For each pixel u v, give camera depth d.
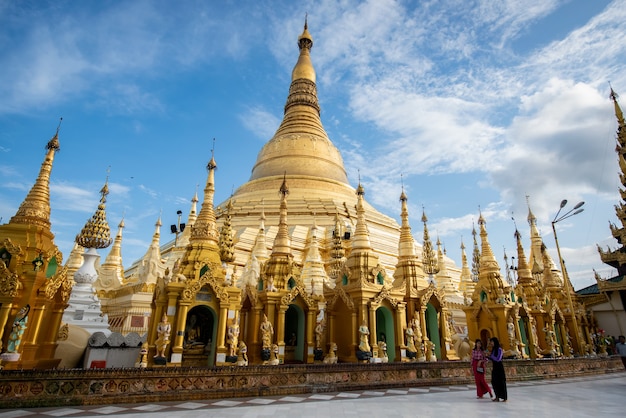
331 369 18.03
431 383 20.23
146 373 14.47
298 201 53.81
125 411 12.45
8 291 15.88
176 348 18.19
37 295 17.25
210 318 20.80
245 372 16.16
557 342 32.03
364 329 23.09
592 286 46.38
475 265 52.47
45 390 13.02
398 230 58.31
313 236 38.69
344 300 24.67
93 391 13.60
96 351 19.91
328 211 52.56
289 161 60.31
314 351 23.81
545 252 40.06
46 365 17.80
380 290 24.80
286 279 24.66
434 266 40.22
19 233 17.75
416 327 25.03
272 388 16.25
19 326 15.68
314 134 64.75
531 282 33.31
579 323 36.22
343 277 26.42
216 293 19.81
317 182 58.56
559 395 17.19
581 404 14.74
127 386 14.10
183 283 19.28
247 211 52.53
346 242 45.25
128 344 20.73
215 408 13.15
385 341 25.61
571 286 40.53
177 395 14.53
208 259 21.31
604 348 36.22
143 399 14.02
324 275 36.22
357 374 18.58
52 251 18.92
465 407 13.89
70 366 20.58
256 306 23.91
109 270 38.72
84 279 27.48
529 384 21.48
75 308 25.34
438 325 27.03
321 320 25.06
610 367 28.77
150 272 34.06
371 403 14.53
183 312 18.81
